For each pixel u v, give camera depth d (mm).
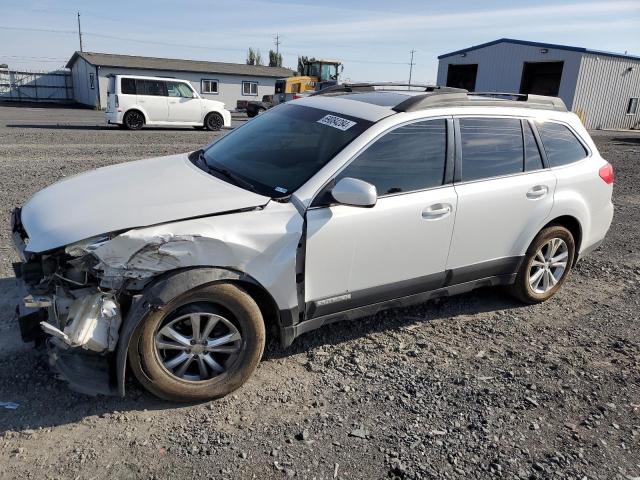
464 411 3264
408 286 3902
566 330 4457
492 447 2959
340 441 2930
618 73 31609
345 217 3418
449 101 4078
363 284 3656
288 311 3357
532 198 4430
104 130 18469
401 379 3566
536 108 4668
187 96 19766
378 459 2816
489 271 4387
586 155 4957
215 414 3090
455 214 3947
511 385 3572
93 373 2938
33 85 42281
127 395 3188
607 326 4570
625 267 6086
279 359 3711
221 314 3150
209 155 4203
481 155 4172
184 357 3105
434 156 3896
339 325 4258
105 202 3193
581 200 4805
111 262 2807
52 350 2900
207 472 2643
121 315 2918
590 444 3041
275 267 3207
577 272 5855
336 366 3672
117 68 37000
